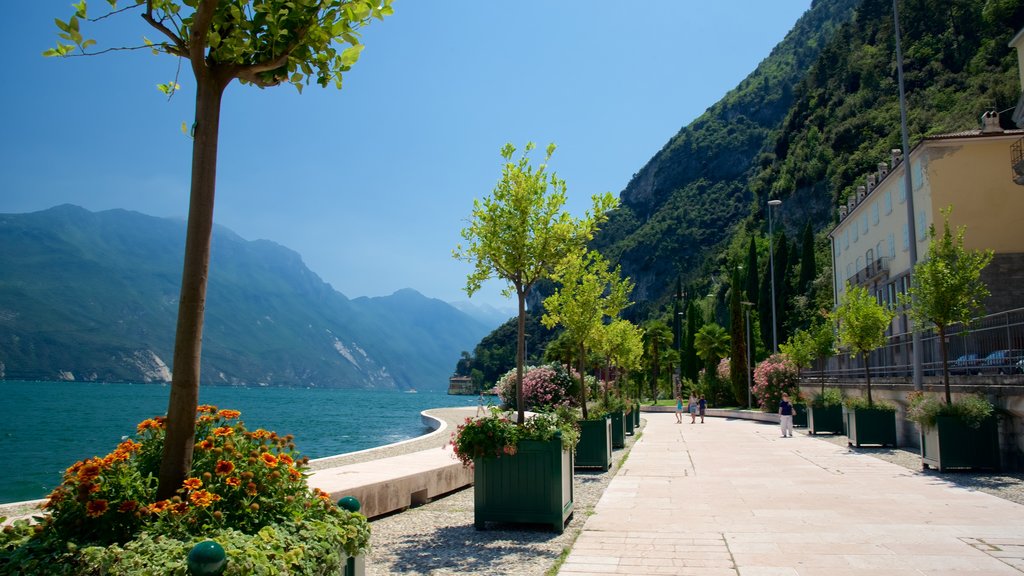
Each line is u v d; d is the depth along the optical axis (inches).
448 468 471.5
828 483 501.7
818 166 4284.0
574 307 690.2
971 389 605.6
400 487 399.5
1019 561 265.6
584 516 372.2
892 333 1432.1
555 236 408.2
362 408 3614.7
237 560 118.1
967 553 279.0
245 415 2598.4
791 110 5211.6
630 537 316.2
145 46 178.7
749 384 2103.8
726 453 756.0
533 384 925.8
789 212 4490.7
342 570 151.1
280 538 134.0
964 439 545.3
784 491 462.3
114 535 137.7
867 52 4665.4
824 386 1305.4
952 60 3750.0
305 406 3833.7
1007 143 1165.1
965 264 599.8
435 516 382.0
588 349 1070.4
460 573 253.4
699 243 7539.4
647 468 608.4
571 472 369.4
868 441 797.9
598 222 423.8
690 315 3093.0
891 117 3841.0
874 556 275.3
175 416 152.7
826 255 3385.8
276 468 159.2
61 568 119.9
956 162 1178.6
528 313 7534.5
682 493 454.9
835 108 4630.9
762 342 2620.6
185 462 152.9
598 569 257.6
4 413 2288.4
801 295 2935.5
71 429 1546.5
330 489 340.8
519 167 414.9
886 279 1503.4
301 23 172.9
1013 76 2903.5
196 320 155.9
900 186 1400.1
